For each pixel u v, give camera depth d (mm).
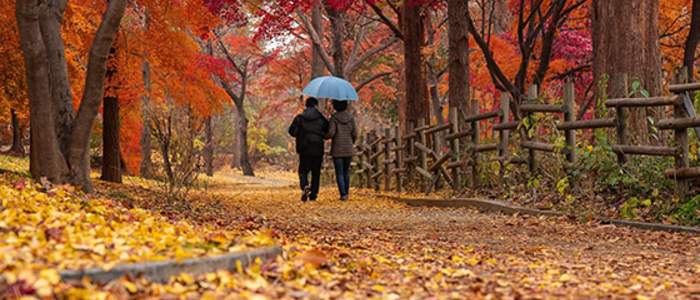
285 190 24750
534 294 4785
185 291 4086
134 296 3857
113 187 16625
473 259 6418
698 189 9914
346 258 6172
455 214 12477
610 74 13719
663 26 23594
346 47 40469
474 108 15625
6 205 6395
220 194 19734
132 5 19281
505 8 31281
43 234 4945
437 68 30906
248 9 26469
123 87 19719
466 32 19281
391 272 5730
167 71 21719
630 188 10695
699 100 10617
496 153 15117
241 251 5086
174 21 19203
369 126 59281
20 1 9672
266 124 72250
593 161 11156
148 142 31453
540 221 10586
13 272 3641
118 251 4578
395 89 42406
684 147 9773
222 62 28328
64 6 10703
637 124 11938
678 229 9070
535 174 13141
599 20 14133
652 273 6074
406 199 15914
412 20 21484
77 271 3879
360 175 24047
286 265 5012
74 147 10484
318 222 10914
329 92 16531
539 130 13695
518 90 21594
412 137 19281
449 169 17609
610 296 4863
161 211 9547
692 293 5059
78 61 21062
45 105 10094
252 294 4133
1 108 22188
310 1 23875
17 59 18375
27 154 38969
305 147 16312
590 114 25547
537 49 24578
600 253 7387
